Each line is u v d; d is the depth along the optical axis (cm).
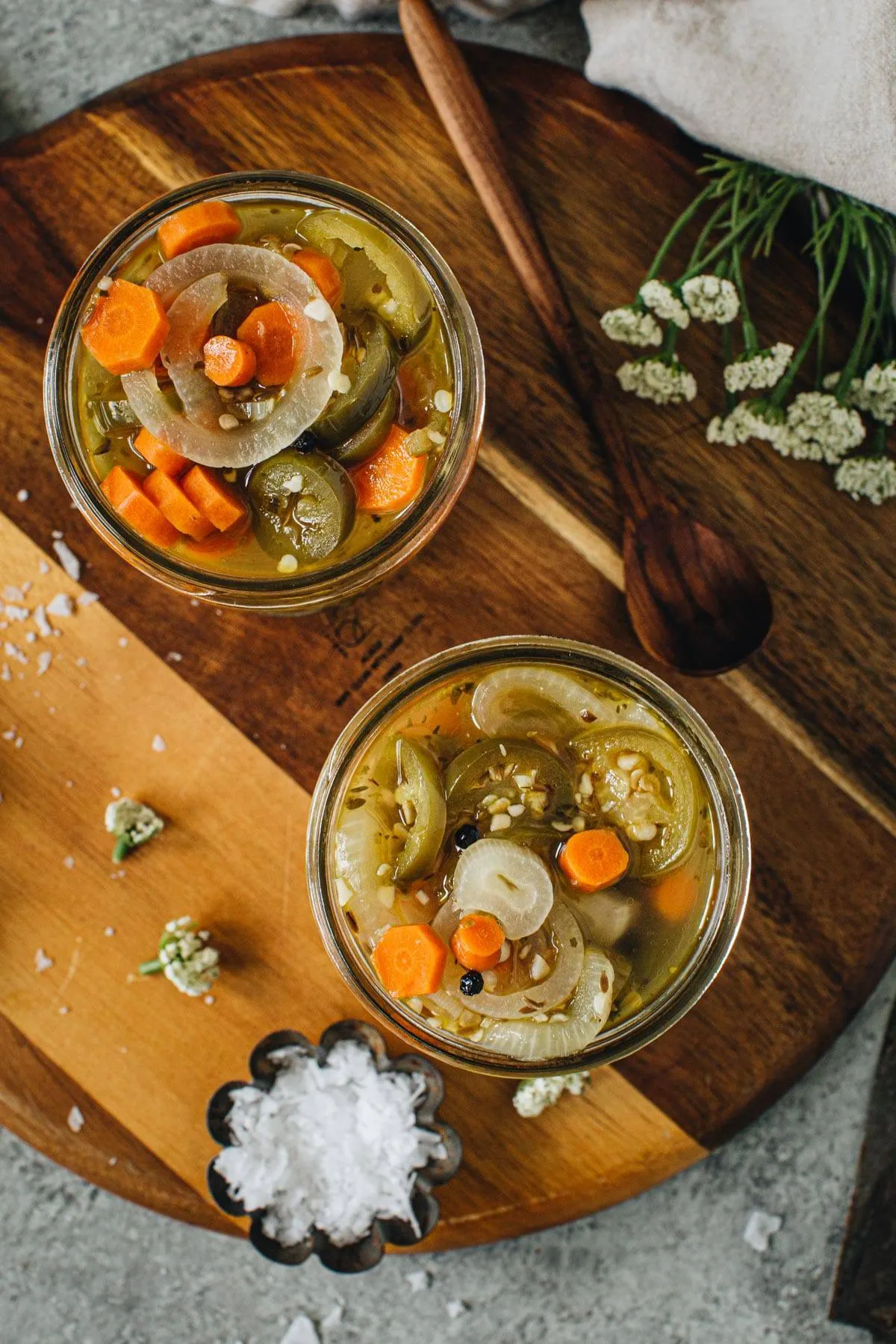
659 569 47
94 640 47
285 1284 51
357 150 47
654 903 43
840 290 48
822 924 47
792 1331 50
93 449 44
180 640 47
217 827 47
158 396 42
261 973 47
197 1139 47
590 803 43
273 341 42
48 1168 51
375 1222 46
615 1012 43
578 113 47
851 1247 49
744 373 46
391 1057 46
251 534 44
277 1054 46
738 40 46
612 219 47
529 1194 47
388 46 47
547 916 42
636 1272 50
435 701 43
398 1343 50
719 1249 50
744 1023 47
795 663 47
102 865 47
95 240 47
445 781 43
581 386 47
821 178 46
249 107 47
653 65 46
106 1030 47
